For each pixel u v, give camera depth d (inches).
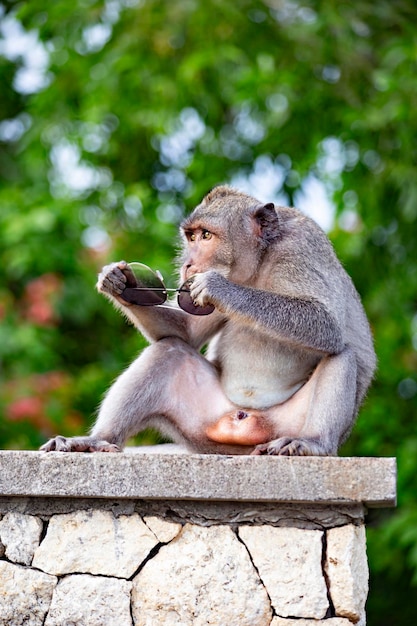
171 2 576.4
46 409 562.3
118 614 266.8
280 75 554.9
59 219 592.1
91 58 595.5
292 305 312.2
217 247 330.3
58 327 642.2
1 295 589.6
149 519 270.5
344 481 261.1
